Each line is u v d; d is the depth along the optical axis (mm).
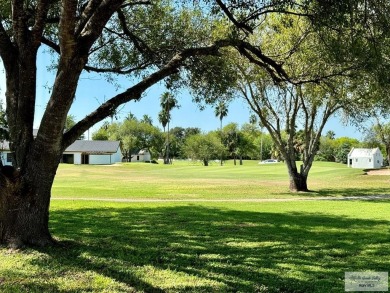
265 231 10820
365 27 7445
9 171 7320
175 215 13828
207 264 7176
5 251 7109
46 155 7375
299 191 27875
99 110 7754
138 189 28781
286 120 28078
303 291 5871
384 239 9789
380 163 85312
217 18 10672
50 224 11266
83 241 8672
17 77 7836
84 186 31828
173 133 140875
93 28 6848
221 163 98812
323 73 10461
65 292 5496
